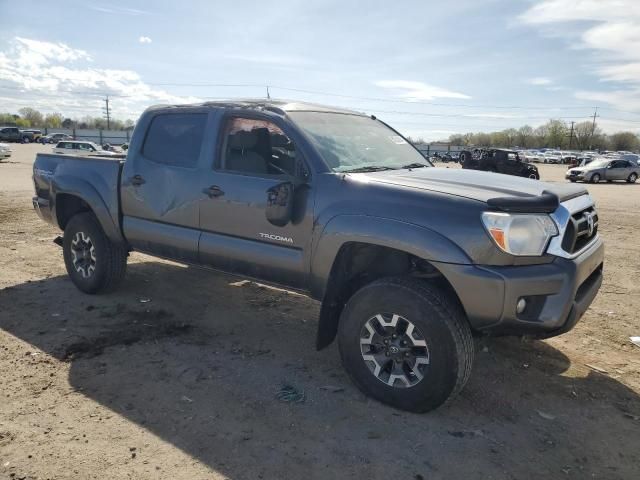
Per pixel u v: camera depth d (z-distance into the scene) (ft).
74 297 18.01
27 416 10.63
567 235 11.16
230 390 11.95
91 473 8.95
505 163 103.30
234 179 13.65
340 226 11.60
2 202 40.57
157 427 10.38
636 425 11.03
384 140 15.61
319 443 10.01
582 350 14.74
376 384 11.44
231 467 9.23
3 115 379.96
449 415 11.16
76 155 19.03
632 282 21.83
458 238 10.40
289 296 18.97
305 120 13.65
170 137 15.49
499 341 15.15
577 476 9.35
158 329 15.42
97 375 12.48
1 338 14.44
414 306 10.66
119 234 16.76
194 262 15.03
